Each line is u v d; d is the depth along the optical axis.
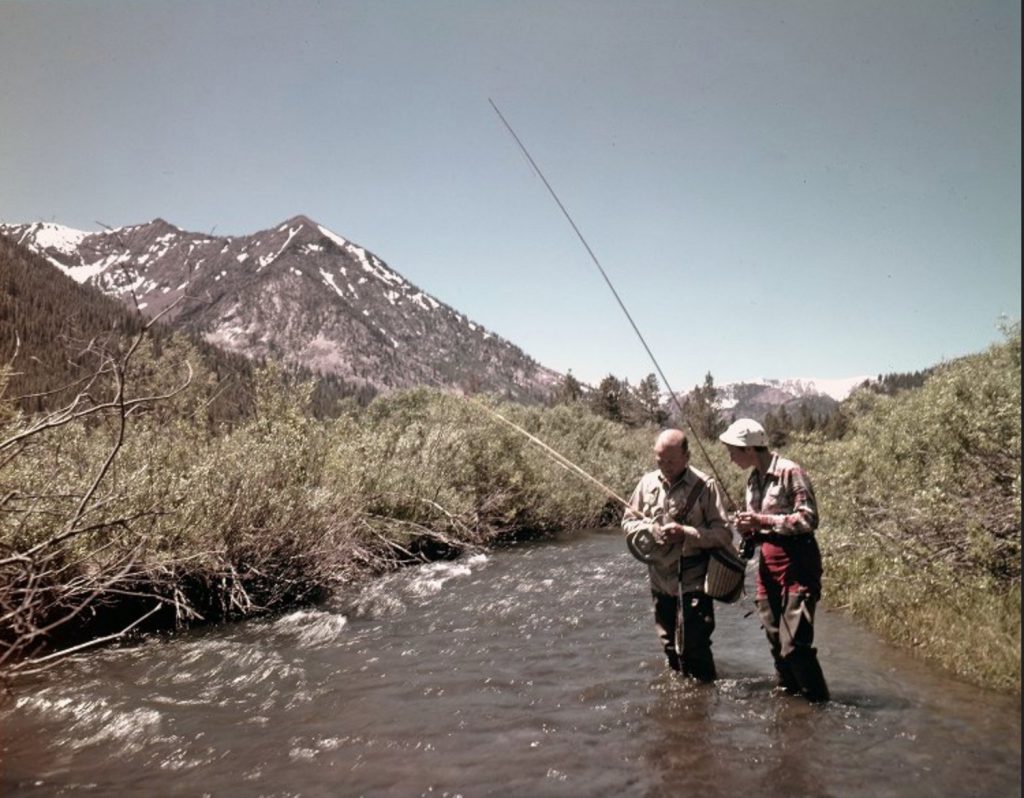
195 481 7.08
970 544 6.01
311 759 3.73
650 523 4.88
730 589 4.79
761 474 4.64
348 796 3.32
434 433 13.23
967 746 3.68
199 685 4.89
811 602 4.39
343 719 4.30
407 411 18.27
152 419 7.64
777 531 4.36
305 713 4.41
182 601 6.39
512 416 18.38
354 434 12.11
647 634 6.23
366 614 7.04
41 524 5.63
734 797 3.24
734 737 3.91
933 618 5.50
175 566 6.41
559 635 6.24
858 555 7.41
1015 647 4.62
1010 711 4.12
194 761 3.71
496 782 3.45
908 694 4.46
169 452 7.68
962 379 6.90
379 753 3.80
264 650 5.69
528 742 3.92
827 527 8.48
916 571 6.26
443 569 9.55
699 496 4.80
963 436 6.34
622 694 4.67
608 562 10.30
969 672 4.73
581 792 3.33
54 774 3.56
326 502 8.47
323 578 7.89
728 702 4.45
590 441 22.06
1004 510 6.02
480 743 3.92
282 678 5.06
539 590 8.20
